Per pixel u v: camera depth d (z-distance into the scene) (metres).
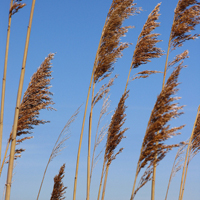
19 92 1.68
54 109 1.89
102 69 1.97
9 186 1.66
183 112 1.84
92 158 2.01
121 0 1.96
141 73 2.03
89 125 1.98
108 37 1.97
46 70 1.88
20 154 1.88
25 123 1.86
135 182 1.83
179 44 2.01
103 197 2.01
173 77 1.86
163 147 1.83
